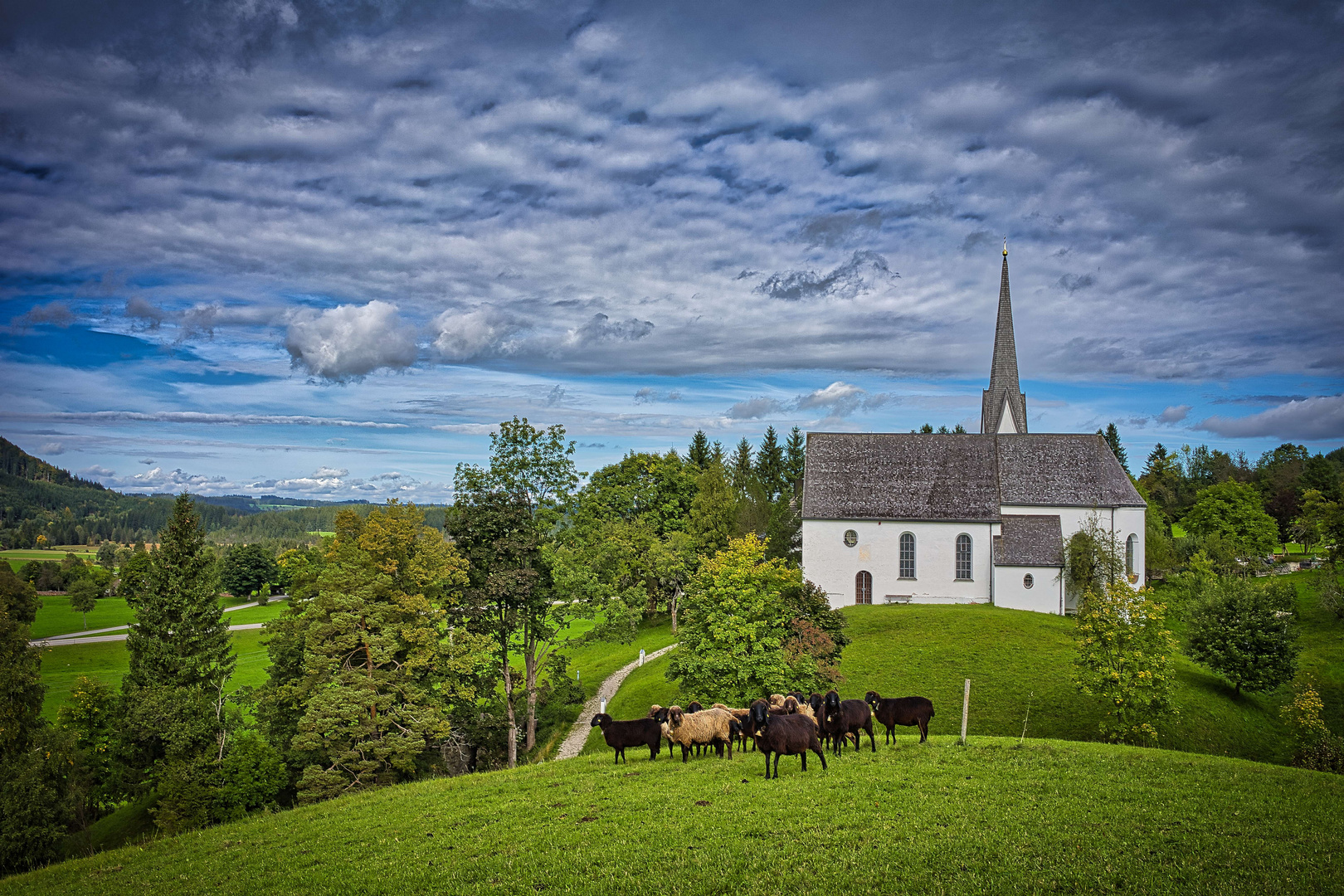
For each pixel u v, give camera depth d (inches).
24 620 1886.1
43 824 1396.4
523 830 751.7
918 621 2539.4
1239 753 1797.5
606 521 3371.1
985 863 607.5
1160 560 3673.7
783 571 1592.0
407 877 656.4
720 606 1526.8
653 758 1060.5
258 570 5654.5
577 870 632.4
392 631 1521.9
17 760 1445.6
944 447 3161.9
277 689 1652.3
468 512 1825.8
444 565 1676.9
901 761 941.2
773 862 618.8
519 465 1871.3
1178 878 576.7
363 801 981.8
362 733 1444.4
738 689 1470.2
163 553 1852.9
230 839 861.2
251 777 1553.9
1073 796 783.7
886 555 3002.0
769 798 780.6
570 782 933.8
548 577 1909.4
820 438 3257.9
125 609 5221.5
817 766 927.7
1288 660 2053.4
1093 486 3031.5
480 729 1776.6
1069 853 625.6
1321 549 4392.2
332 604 1512.1
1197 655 2154.3
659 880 595.5
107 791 1796.3
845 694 1988.2
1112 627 1667.1
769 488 5738.2
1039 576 2844.5
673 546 3230.8
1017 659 2129.7
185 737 1608.0
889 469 3134.8
